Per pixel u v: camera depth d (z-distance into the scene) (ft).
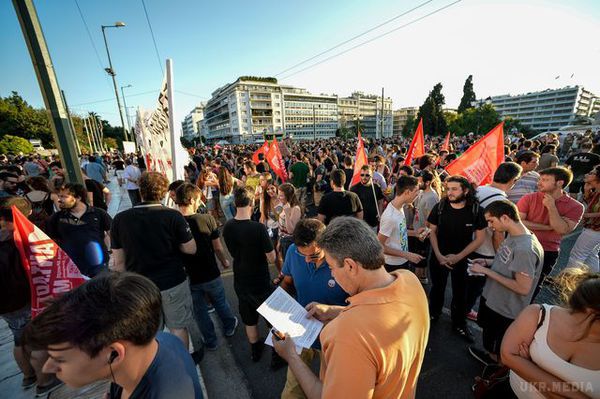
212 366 8.67
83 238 9.80
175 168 12.14
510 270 6.95
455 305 9.63
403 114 418.51
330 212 12.30
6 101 169.78
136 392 2.89
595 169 10.65
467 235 9.03
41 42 10.50
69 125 11.72
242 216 8.15
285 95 327.88
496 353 7.68
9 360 9.12
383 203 18.69
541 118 371.35
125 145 67.56
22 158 53.06
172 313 7.71
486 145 12.60
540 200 10.00
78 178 12.01
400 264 9.68
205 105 409.08
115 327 2.54
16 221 6.42
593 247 10.77
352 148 51.57
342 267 3.73
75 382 2.61
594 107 398.62
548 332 4.26
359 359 2.95
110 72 53.72
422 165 16.49
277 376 8.34
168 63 11.41
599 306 3.62
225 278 14.47
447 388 7.69
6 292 6.96
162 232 7.29
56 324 2.42
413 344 3.33
